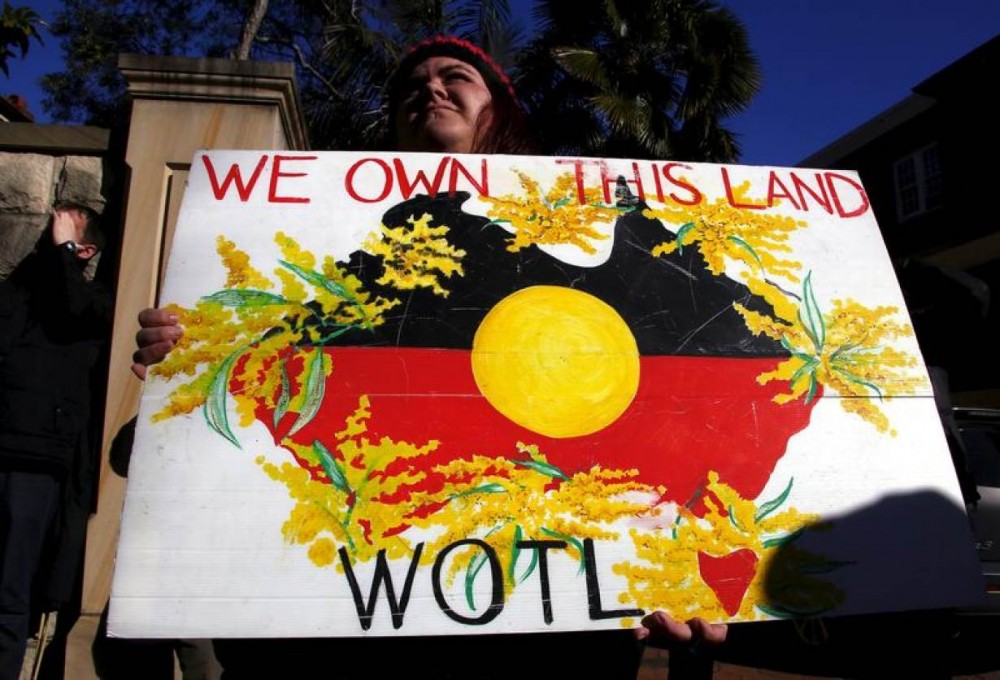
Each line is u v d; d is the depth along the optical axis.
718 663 3.90
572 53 8.55
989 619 3.44
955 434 1.73
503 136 1.77
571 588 1.15
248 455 1.18
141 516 1.13
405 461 1.19
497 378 1.26
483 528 1.17
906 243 12.77
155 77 2.63
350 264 1.33
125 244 2.50
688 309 1.37
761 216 1.49
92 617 2.24
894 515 1.25
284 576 1.12
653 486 1.23
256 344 1.25
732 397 1.30
